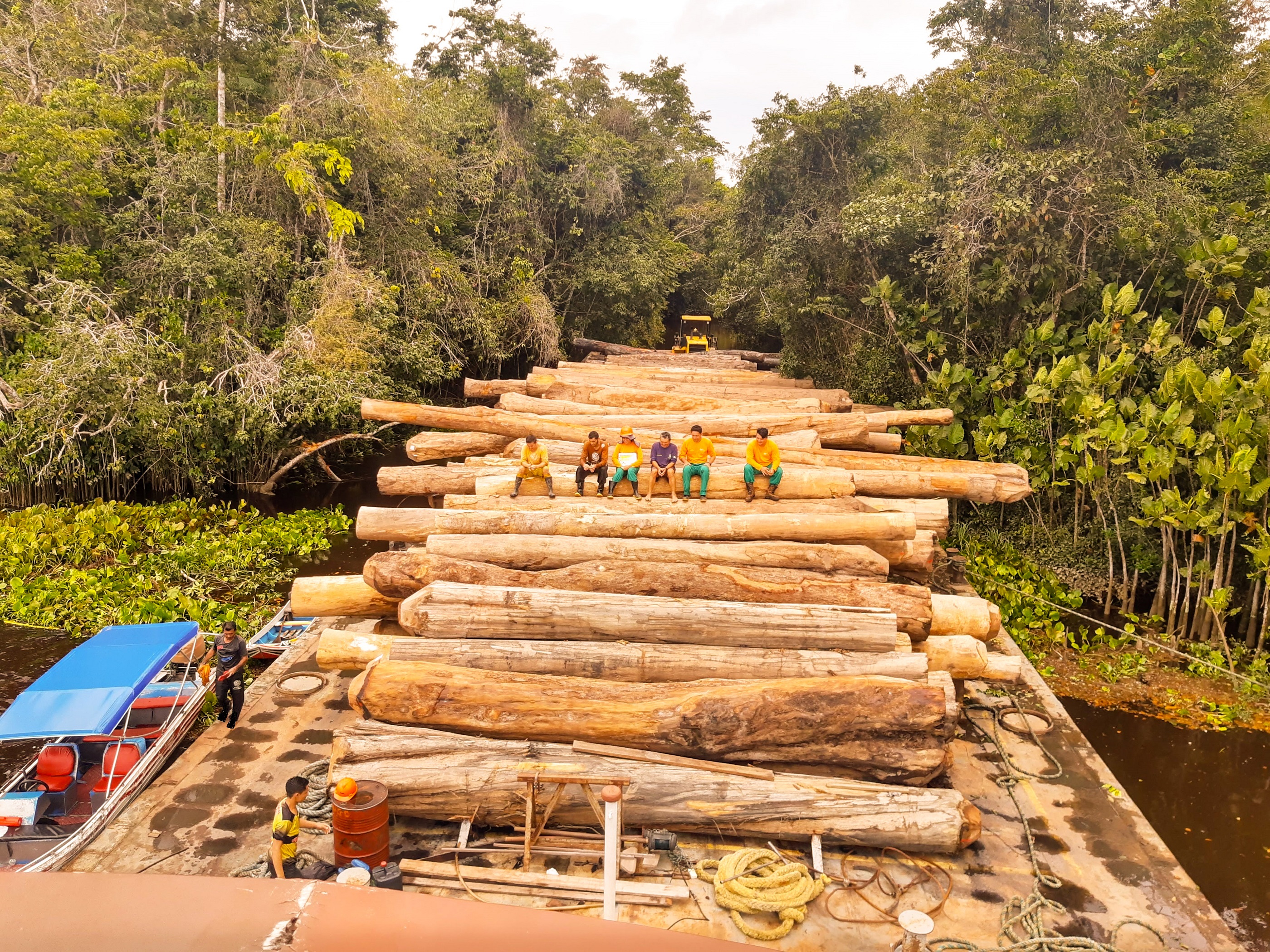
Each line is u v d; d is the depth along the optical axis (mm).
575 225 36406
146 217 22516
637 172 38531
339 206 22672
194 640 10039
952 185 18234
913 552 10227
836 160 24984
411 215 26984
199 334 22047
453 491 11977
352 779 6746
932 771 7281
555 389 17547
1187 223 16562
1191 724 11641
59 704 8047
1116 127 17344
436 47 35312
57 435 19172
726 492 10805
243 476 23078
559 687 7676
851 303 22844
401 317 25812
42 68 24453
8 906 858
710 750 7375
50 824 7648
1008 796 8039
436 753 7227
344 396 20859
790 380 22750
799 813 7027
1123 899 6680
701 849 7113
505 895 6445
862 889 6719
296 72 25094
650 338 43562
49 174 20812
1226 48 22141
